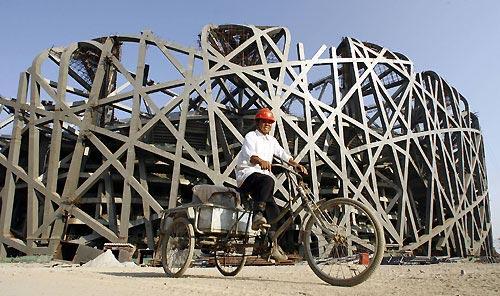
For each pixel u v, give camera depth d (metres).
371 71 46.50
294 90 40.94
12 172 37.91
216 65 39.47
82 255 30.39
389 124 45.34
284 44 43.19
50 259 32.50
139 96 38.12
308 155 39.50
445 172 50.12
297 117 43.66
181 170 39.34
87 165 41.12
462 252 49.88
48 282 5.44
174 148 40.28
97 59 45.00
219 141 41.03
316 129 44.19
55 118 38.19
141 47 39.84
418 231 46.44
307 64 42.78
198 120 41.41
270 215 6.13
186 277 6.86
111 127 40.75
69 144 42.94
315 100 41.53
